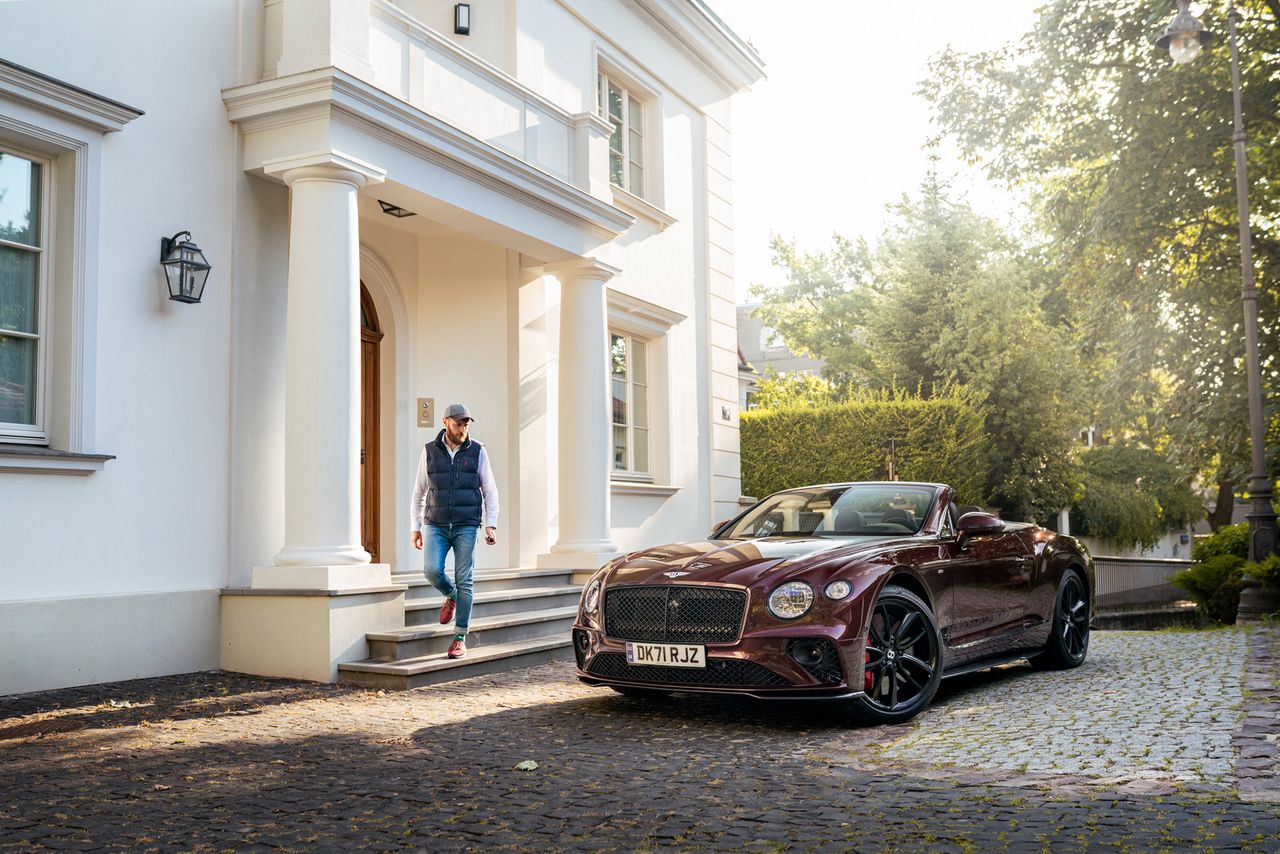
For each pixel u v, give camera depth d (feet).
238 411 26.30
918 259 108.27
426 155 28.09
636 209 44.80
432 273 36.14
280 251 27.73
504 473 36.24
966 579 21.93
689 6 47.57
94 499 22.98
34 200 22.91
